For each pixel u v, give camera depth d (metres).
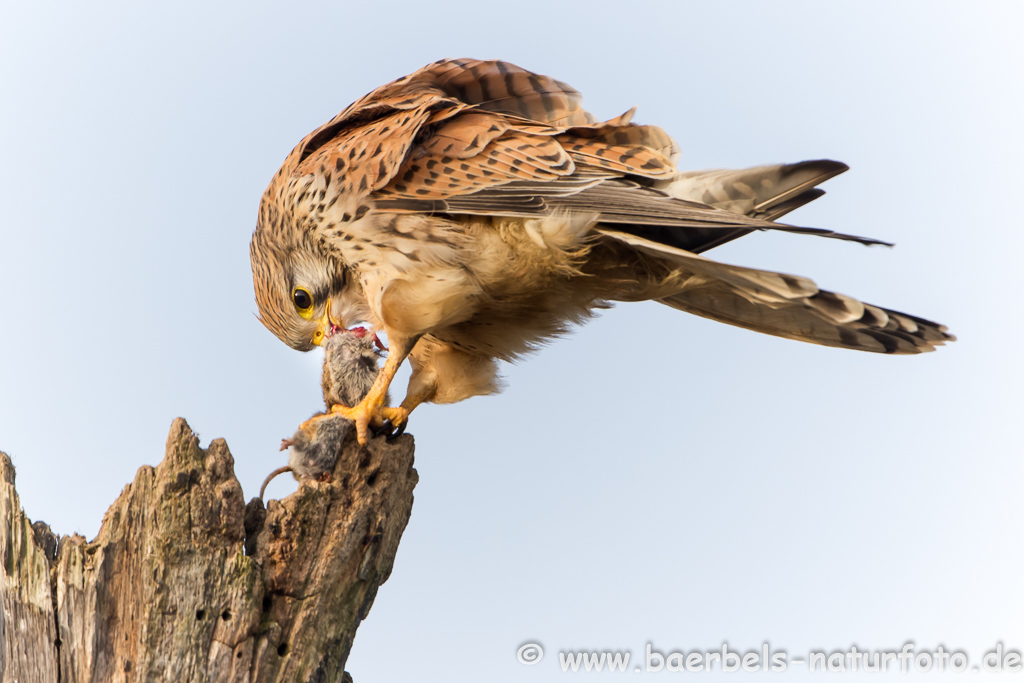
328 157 8.95
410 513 8.18
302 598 7.27
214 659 6.86
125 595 6.97
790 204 8.89
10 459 7.62
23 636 7.21
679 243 8.83
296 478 7.94
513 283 8.68
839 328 9.30
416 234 8.49
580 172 8.62
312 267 9.48
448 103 9.05
